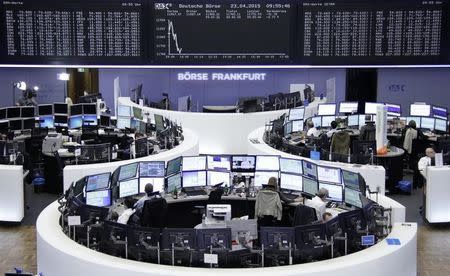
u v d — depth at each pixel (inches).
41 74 798.5
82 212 332.8
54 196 538.3
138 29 442.6
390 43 444.5
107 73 830.5
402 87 798.5
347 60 447.2
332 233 308.2
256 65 448.5
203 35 444.8
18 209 464.8
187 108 751.7
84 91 867.4
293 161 437.4
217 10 442.0
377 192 388.5
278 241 297.9
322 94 807.1
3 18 437.4
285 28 444.5
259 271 281.4
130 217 388.5
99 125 671.8
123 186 425.4
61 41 441.7
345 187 403.5
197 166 447.2
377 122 543.8
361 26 442.9
